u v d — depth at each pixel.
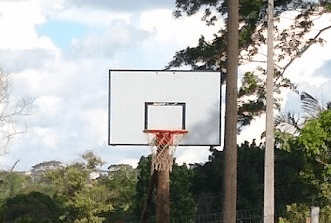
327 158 39.78
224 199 24.16
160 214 25.28
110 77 28.14
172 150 26.25
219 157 43.53
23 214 47.50
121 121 28.03
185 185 43.84
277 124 40.38
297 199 40.78
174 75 27.91
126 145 28.06
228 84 24.31
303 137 38.91
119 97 28.00
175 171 44.00
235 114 24.25
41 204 49.34
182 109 27.98
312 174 40.41
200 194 43.81
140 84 28.05
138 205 47.12
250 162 41.84
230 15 24.41
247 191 41.31
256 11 41.81
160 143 26.23
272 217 28.42
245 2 41.97
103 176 69.00
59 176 64.19
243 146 42.25
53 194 61.97
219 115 27.97
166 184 25.59
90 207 62.81
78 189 63.84
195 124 27.95
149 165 47.25
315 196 40.88
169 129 27.75
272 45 28.88
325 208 41.03
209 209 43.22
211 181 43.22
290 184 40.59
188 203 43.56
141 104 28.08
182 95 28.03
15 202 49.00
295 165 40.69
